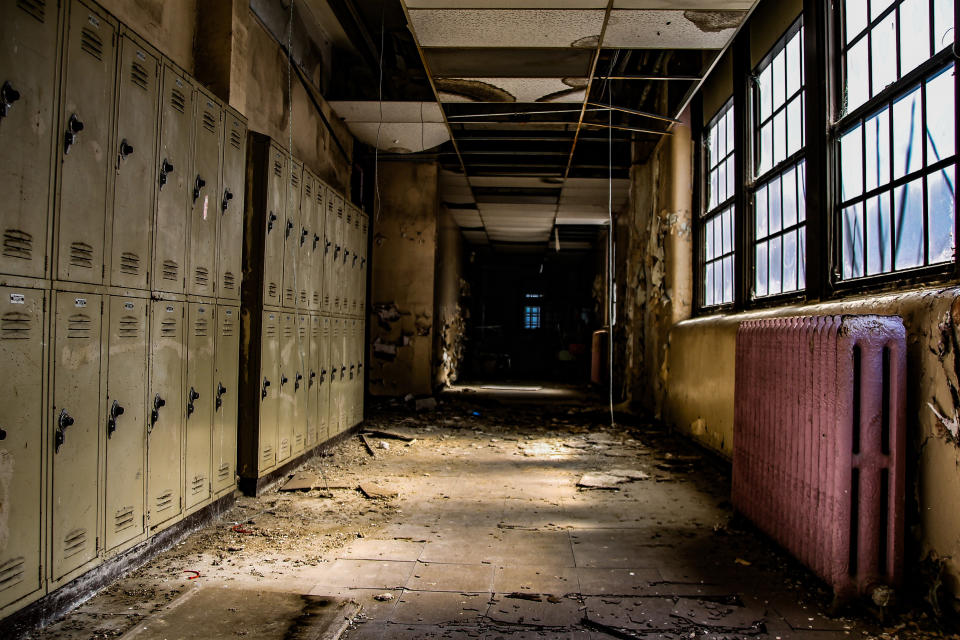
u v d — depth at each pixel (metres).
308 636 1.97
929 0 2.50
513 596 2.37
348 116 6.47
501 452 5.44
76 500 2.14
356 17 5.47
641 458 5.21
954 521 2.03
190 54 3.59
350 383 5.82
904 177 2.66
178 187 2.82
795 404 2.54
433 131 6.95
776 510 2.76
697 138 6.15
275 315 3.89
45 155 1.97
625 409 8.16
